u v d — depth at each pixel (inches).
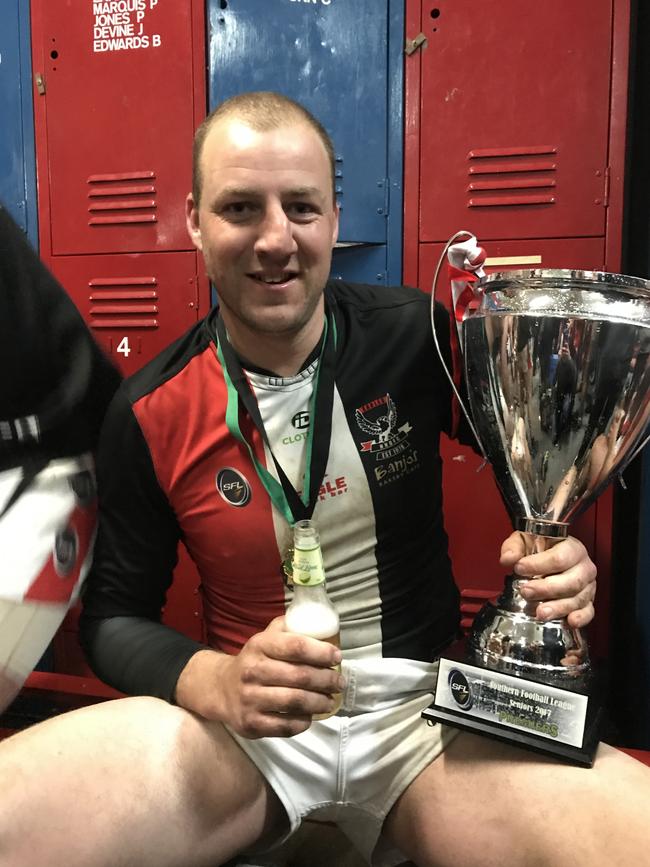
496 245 56.2
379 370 38.1
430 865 33.0
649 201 56.0
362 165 57.9
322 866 39.4
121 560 38.2
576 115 53.8
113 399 38.2
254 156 32.2
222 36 58.4
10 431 35.8
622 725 60.7
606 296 31.1
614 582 63.2
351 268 59.5
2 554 33.0
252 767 33.5
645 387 31.5
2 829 27.0
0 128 63.6
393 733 34.9
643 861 26.4
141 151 61.0
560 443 32.3
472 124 55.6
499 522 58.1
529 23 53.8
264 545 36.4
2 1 62.1
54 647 63.9
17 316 38.6
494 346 32.8
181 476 36.7
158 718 32.7
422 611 39.1
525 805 29.8
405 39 56.1
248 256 33.4
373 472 37.1
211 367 37.6
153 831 30.0
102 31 60.4
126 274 62.6
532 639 31.5
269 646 28.8
